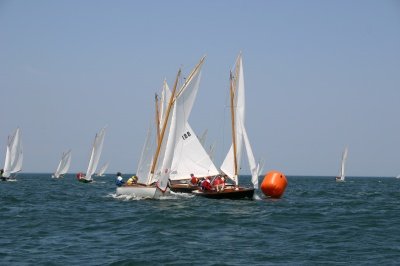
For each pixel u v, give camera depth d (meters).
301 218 34.19
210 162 54.75
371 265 20.17
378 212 39.25
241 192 46.97
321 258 21.34
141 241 24.77
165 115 48.31
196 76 48.84
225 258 21.14
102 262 20.30
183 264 20.02
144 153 48.31
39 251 22.41
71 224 30.70
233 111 49.03
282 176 50.22
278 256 21.62
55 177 142.88
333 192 75.75
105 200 49.00
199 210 37.72
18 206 42.38
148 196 45.56
